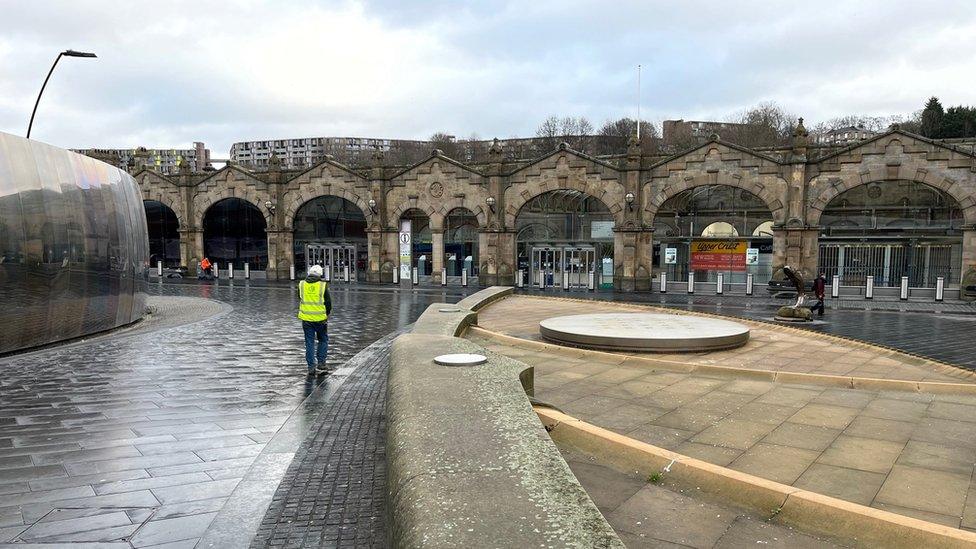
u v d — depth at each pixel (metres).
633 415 6.61
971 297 27.34
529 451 3.17
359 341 14.09
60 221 13.39
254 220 43.44
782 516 3.87
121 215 16.05
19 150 12.43
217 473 5.61
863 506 3.85
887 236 33.16
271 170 40.59
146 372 10.26
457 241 40.25
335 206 42.22
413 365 5.46
